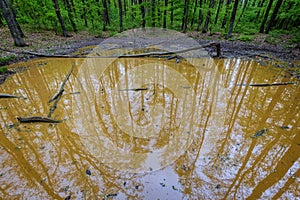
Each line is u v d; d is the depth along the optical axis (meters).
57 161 2.46
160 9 11.50
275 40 9.75
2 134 2.96
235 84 5.05
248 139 2.87
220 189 2.09
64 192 2.06
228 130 3.10
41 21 12.25
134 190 2.09
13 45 8.35
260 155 2.54
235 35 11.47
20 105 3.89
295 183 2.12
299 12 10.13
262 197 1.98
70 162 2.46
